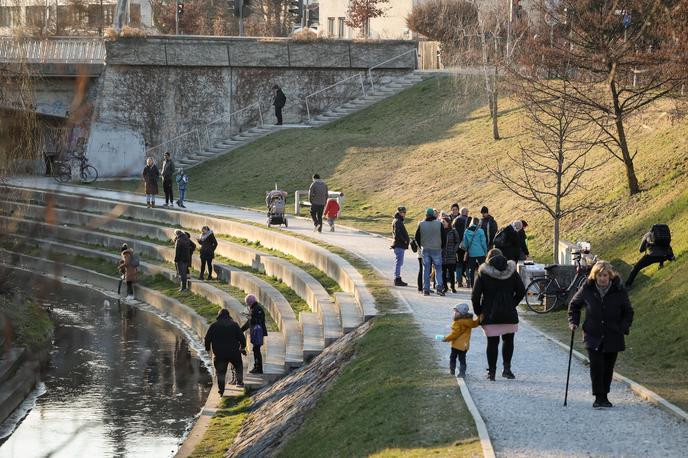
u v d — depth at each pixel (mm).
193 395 43031
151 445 36438
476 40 80062
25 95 37750
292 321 46469
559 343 32562
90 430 38281
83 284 69875
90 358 49188
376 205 69250
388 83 95812
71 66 84750
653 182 47438
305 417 31094
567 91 56094
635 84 56812
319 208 61750
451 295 42656
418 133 80312
